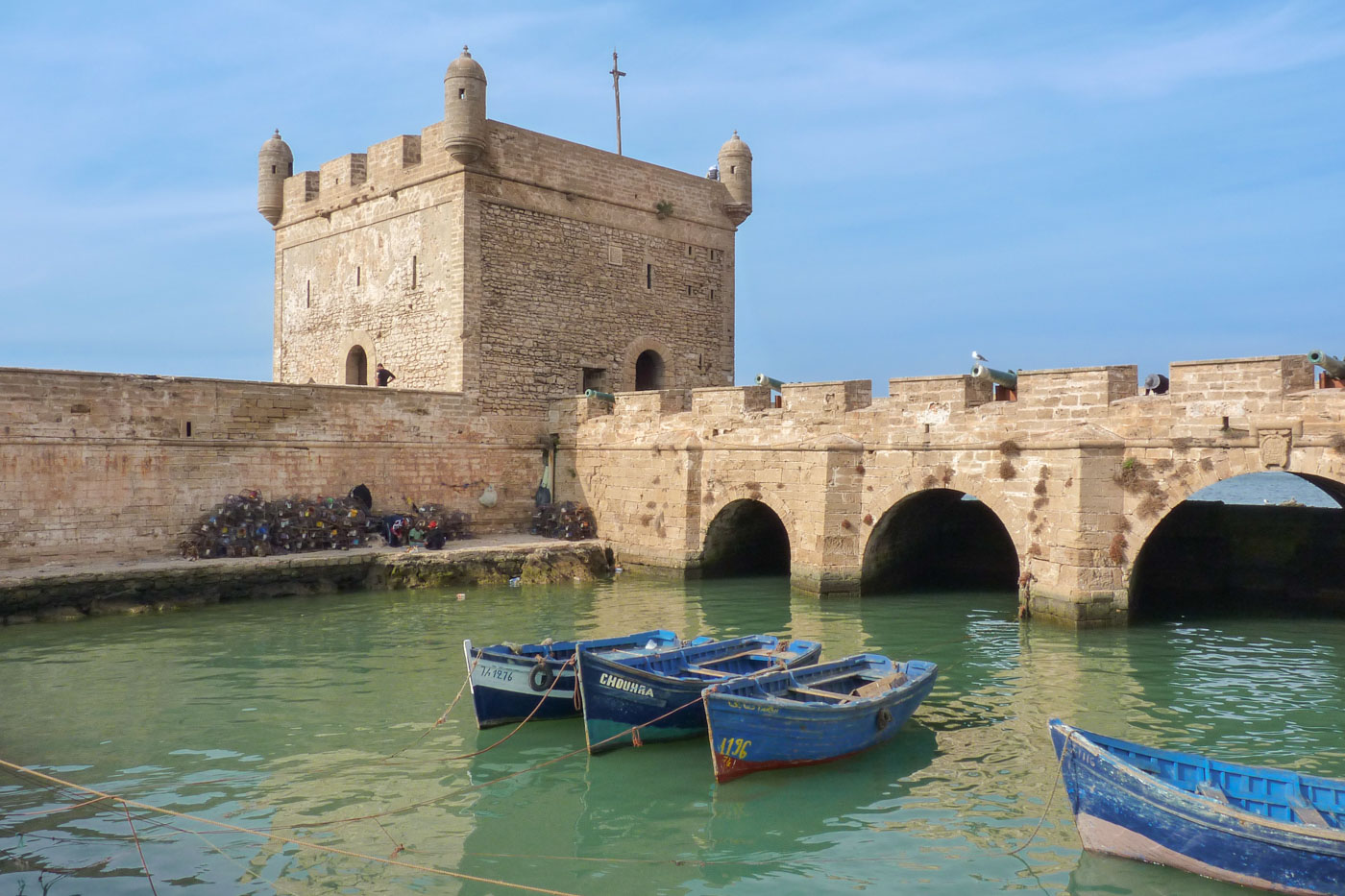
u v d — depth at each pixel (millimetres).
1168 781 11328
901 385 25844
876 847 11266
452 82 32562
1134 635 21625
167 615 23922
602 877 10625
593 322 37188
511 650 16031
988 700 16641
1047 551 22547
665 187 39906
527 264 35062
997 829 11703
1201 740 14484
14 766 13578
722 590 28281
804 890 10289
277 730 15188
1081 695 16875
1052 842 11336
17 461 24578
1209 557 27844
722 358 42250
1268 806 10672
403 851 11180
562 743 14797
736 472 29234
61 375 25297
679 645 17656
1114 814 10758
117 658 19453
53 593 23094
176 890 10227
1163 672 18391
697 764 13961
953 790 12836
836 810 12305
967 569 31609
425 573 28219
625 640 17484
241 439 28453
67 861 10820
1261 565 27047
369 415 31156
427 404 32438
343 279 38469
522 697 15492
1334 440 18719
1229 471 20172
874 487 26359
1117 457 21766
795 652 17422
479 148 32969
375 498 31297
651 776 13492
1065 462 22109
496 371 34250
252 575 25844
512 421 34750
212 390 27922
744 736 12953
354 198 37719
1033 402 23219
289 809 12289
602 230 37562
